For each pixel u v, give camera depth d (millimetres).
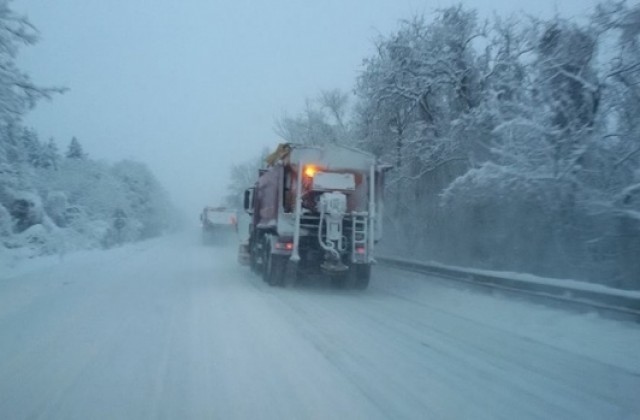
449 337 9023
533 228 16094
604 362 7508
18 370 6973
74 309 11609
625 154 13781
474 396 6043
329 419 5332
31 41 21281
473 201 16859
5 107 21250
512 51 18875
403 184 22141
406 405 5727
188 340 8617
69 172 52188
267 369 7004
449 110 20891
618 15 13984
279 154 15945
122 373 6828
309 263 15773
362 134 25172
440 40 21484
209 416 5406
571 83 15320
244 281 17250
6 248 26016
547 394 6145
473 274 14414
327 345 8336
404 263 19594
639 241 13086
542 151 14602
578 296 10766
